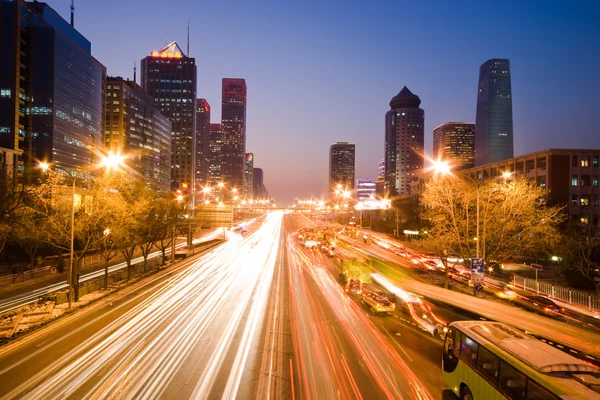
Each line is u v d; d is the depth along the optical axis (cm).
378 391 1271
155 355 1606
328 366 1490
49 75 10962
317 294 2938
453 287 3381
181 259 5309
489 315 1831
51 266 4225
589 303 2678
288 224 14912
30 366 1485
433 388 1302
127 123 17600
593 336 1554
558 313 2559
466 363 1134
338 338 1852
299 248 6681
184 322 2141
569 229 4028
